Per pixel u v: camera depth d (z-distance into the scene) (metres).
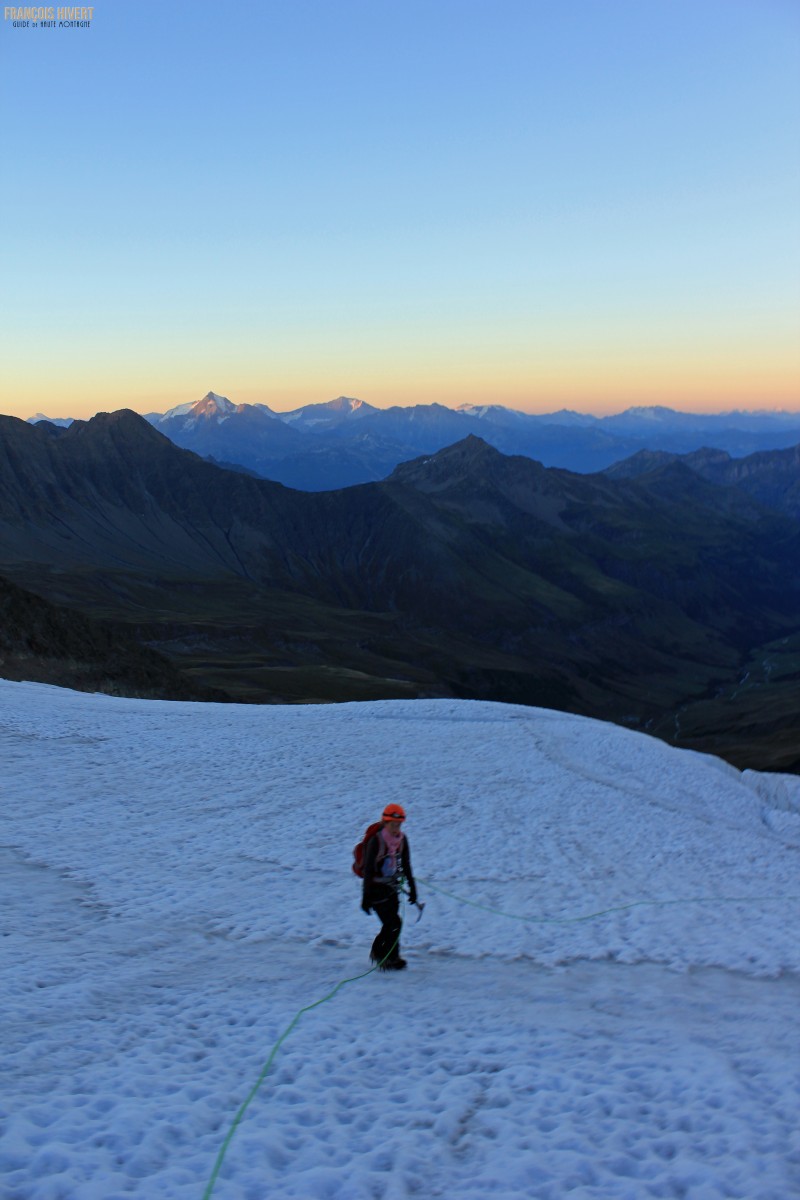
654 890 17.52
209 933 13.59
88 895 15.47
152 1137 6.23
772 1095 7.33
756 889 18.23
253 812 23.42
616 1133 6.56
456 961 12.61
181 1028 9.25
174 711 42.88
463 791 27.44
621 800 27.83
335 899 15.76
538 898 16.55
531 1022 9.72
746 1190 5.61
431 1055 8.57
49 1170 5.67
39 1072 7.62
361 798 25.66
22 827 20.53
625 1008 10.38
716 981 11.70
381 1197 5.57
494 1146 6.40
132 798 24.55
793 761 118.56
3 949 11.98
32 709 38.06
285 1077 7.82
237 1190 5.59
